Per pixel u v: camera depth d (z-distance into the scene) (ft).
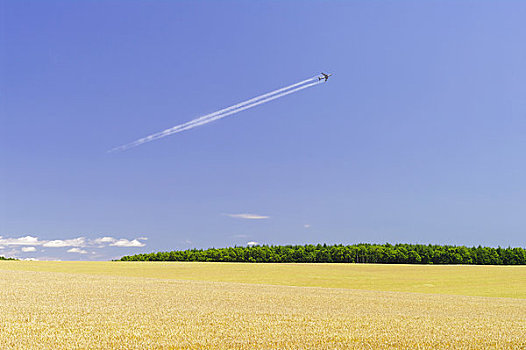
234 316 58.95
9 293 82.02
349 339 44.91
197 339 43.01
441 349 41.52
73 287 96.32
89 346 39.40
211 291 97.30
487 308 80.33
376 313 67.31
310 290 113.19
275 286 124.57
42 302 69.87
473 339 46.39
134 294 85.46
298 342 42.98
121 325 49.67
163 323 51.88
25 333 44.34
